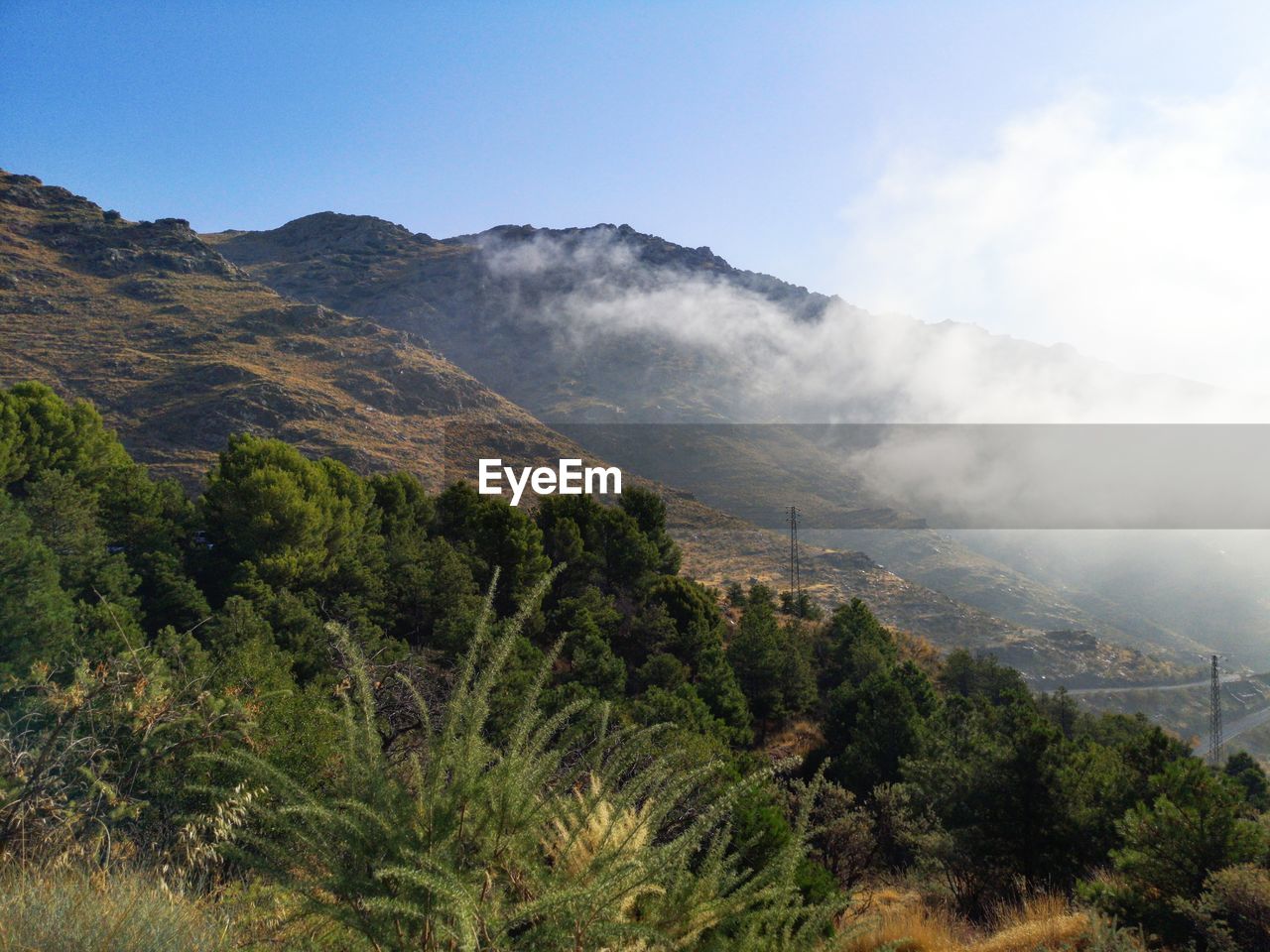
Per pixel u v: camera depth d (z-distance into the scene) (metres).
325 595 32.81
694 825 2.68
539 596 2.78
